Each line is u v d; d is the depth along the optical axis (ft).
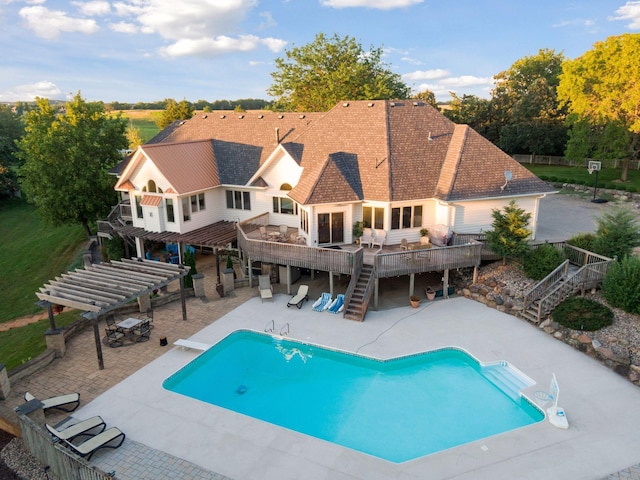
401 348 70.69
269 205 112.37
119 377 63.87
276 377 66.13
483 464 47.24
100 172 126.52
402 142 103.35
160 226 109.09
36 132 127.44
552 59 245.86
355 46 202.90
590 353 67.31
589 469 46.26
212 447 50.21
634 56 146.51
